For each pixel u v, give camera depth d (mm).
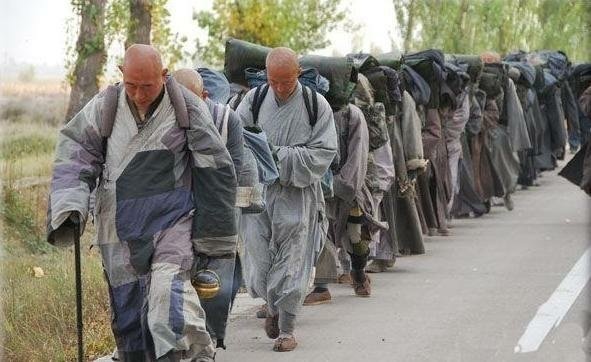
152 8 28328
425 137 23703
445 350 14664
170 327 10883
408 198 21172
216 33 33375
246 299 18078
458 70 25609
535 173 35125
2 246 20828
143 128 11258
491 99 28062
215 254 11391
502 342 15000
